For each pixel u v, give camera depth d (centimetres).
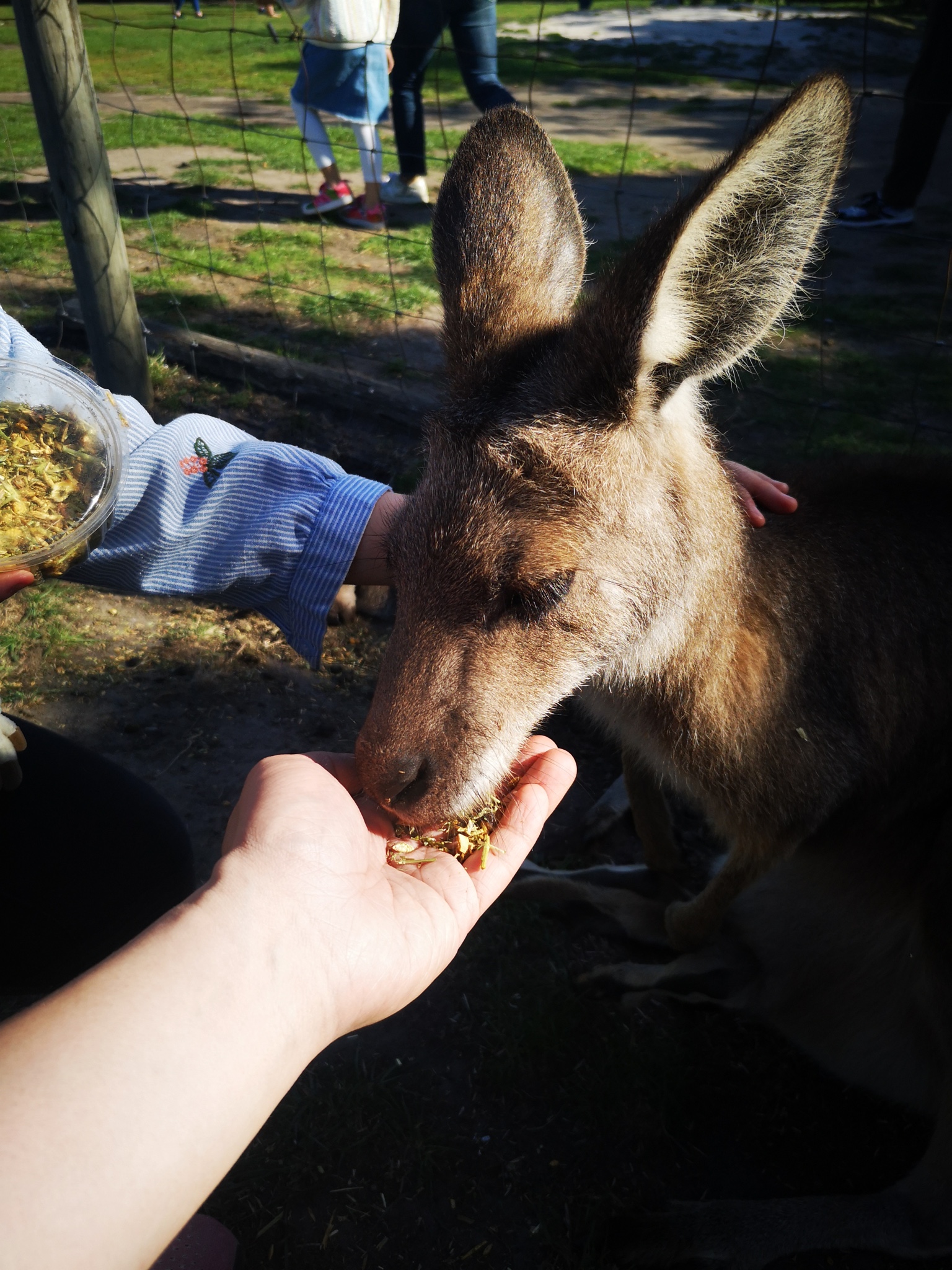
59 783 49
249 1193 54
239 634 89
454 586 45
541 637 47
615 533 48
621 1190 56
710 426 68
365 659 88
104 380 113
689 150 229
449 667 45
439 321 137
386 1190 54
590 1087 60
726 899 60
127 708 81
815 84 39
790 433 112
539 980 65
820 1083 62
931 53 168
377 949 27
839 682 56
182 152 218
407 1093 59
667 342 45
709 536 52
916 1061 59
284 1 158
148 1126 19
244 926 24
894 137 256
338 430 112
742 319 45
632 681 55
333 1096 58
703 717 56
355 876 29
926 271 162
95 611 90
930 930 56
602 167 212
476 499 46
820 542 57
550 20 466
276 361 120
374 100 165
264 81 311
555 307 52
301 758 32
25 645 85
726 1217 53
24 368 43
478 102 187
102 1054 20
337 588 52
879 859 61
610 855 77
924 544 58
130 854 50
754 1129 60
